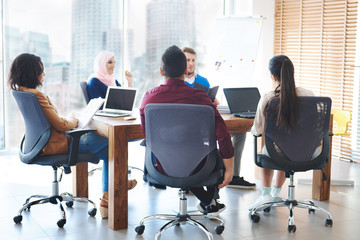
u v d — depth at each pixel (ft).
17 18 18.26
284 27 20.89
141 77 21.35
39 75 10.92
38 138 10.59
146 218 10.37
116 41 20.51
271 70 10.64
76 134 10.55
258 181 14.90
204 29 22.24
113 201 10.48
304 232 10.56
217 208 11.27
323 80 19.11
